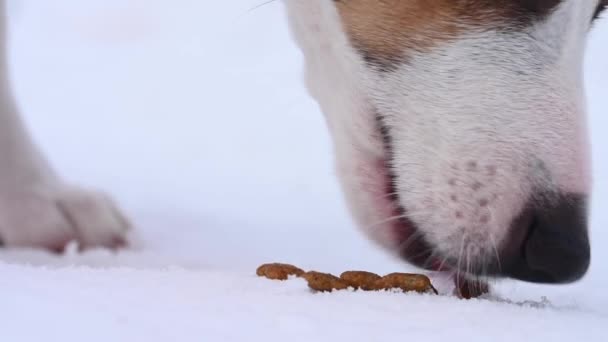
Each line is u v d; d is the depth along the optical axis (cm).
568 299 103
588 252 102
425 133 104
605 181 133
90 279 91
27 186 122
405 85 105
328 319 88
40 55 227
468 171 103
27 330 84
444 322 88
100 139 177
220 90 204
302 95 193
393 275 95
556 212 102
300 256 119
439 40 104
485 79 104
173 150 169
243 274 97
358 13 105
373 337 86
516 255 102
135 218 132
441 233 103
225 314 87
